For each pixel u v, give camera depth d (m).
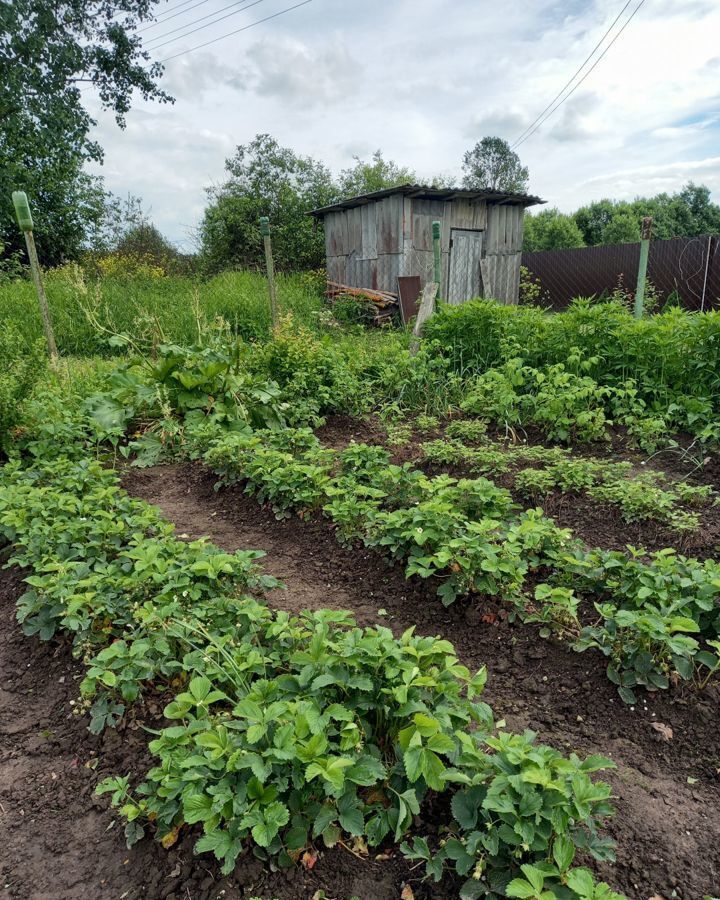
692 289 13.67
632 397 5.52
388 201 12.55
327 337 7.72
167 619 2.56
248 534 4.08
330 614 2.30
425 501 3.84
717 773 2.15
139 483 5.03
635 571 2.83
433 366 7.14
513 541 3.03
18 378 5.34
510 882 1.53
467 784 1.84
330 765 1.71
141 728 2.33
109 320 7.30
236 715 2.03
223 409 5.92
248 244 20.05
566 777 1.76
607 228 33.34
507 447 5.51
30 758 2.28
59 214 19.61
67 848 1.92
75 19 17.62
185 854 1.85
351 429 6.30
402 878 1.77
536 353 6.62
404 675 1.97
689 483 4.54
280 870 1.78
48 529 3.36
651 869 1.80
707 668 2.57
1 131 16.94
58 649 2.81
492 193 12.46
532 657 2.74
